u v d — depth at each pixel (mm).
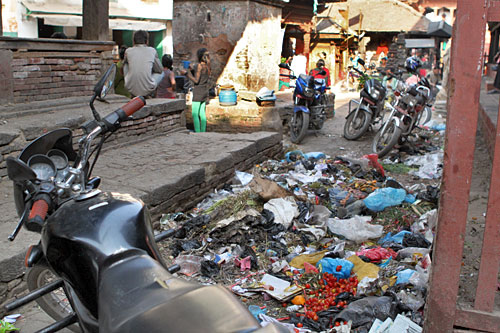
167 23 17797
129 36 17500
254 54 12289
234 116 10281
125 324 1541
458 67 2217
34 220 2037
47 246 2109
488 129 8695
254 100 10805
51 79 6402
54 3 14555
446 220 2357
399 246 4379
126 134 6676
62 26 15891
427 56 26250
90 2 7152
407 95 8484
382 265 3975
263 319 3205
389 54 26938
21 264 3279
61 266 2088
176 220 5004
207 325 1450
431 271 2449
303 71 20875
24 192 2344
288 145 9438
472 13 2174
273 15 13281
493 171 2293
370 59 30016
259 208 5246
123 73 8180
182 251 4344
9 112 5609
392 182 6176
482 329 2396
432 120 12227
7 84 5750
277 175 6625
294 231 4773
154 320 1504
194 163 5793
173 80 9656
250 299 3605
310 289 3688
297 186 6168
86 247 1986
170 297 1644
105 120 2535
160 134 7430
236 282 3848
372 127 11211
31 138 5133
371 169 7121
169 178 5160
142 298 1694
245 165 6887
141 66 7832
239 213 4895
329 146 9555
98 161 5793
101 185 4852
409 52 25859
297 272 3953
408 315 3191
